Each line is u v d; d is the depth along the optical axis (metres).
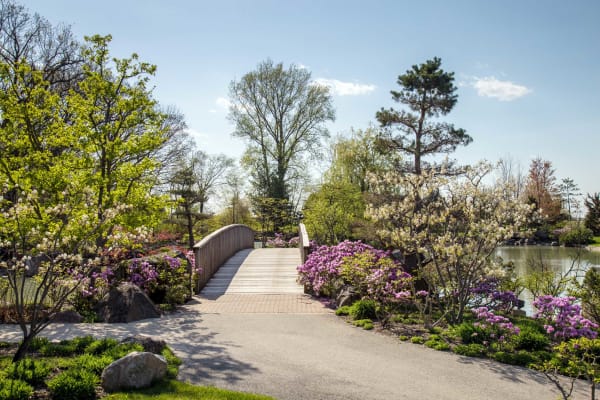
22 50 18.38
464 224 9.39
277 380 5.94
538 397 5.68
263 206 32.47
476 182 9.41
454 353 7.43
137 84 11.44
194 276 12.82
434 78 21.55
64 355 6.39
